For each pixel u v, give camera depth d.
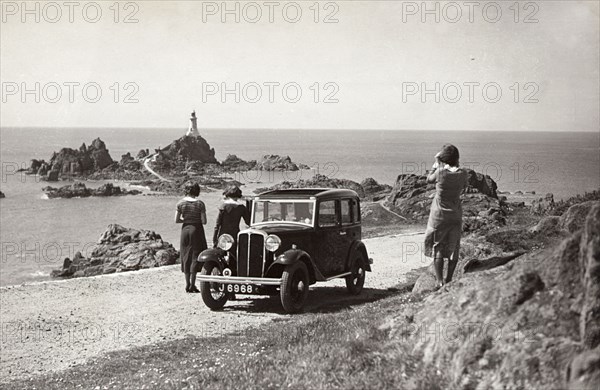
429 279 10.43
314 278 12.43
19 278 36.97
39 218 73.88
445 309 5.70
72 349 9.98
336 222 13.42
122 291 14.73
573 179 72.44
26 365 9.12
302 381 5.68
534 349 4.58
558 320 4.69
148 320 11.74
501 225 28.84
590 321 4.40
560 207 25.03
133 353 9.28
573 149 156.38
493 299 5.29
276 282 11.67
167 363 8.44
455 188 8.42
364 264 14.30
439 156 8.47
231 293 12.90
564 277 4.93
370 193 52.69
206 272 12.33
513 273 5.35
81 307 13.05
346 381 5.41
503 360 4.69
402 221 34.03
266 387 5.83
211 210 66.88
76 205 87.69
